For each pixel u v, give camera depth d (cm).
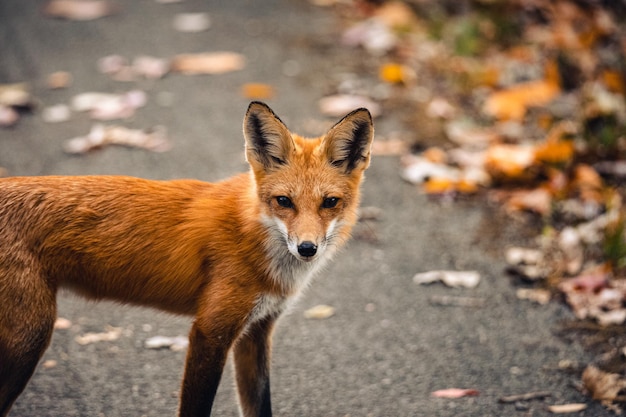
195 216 772
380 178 1302
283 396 861
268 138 781
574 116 1438
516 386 880
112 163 1312
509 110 1455
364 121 805
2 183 748
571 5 1862
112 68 1627
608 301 1008
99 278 766
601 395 853
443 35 1766
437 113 1469
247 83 1573
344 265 1107
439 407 844
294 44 1734
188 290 775
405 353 937
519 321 996
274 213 770
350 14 1898
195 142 1385
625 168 1272
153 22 1850
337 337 964
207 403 749
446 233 1177
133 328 973
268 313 790
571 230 1140
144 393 855
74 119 1459
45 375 874
